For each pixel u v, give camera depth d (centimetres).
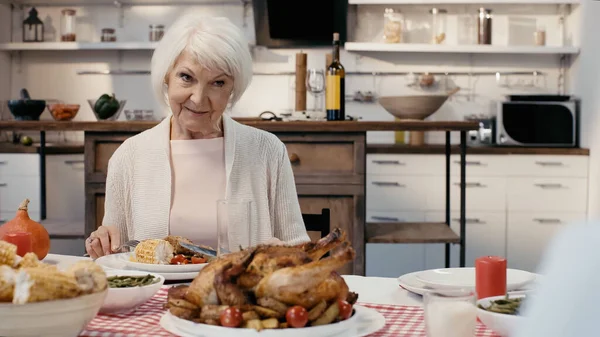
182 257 159
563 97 496
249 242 148
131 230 212
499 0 505
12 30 553
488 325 113
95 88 550
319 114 345
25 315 102
